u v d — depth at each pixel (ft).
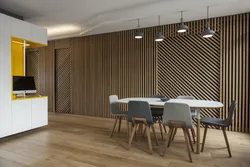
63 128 14.73
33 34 13.84
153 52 17.10
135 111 9.98
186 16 14.42
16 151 9.92
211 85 14.93
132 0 11.71
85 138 12.18
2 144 10.97
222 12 13.58
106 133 13.35
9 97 11.94
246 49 13.66
